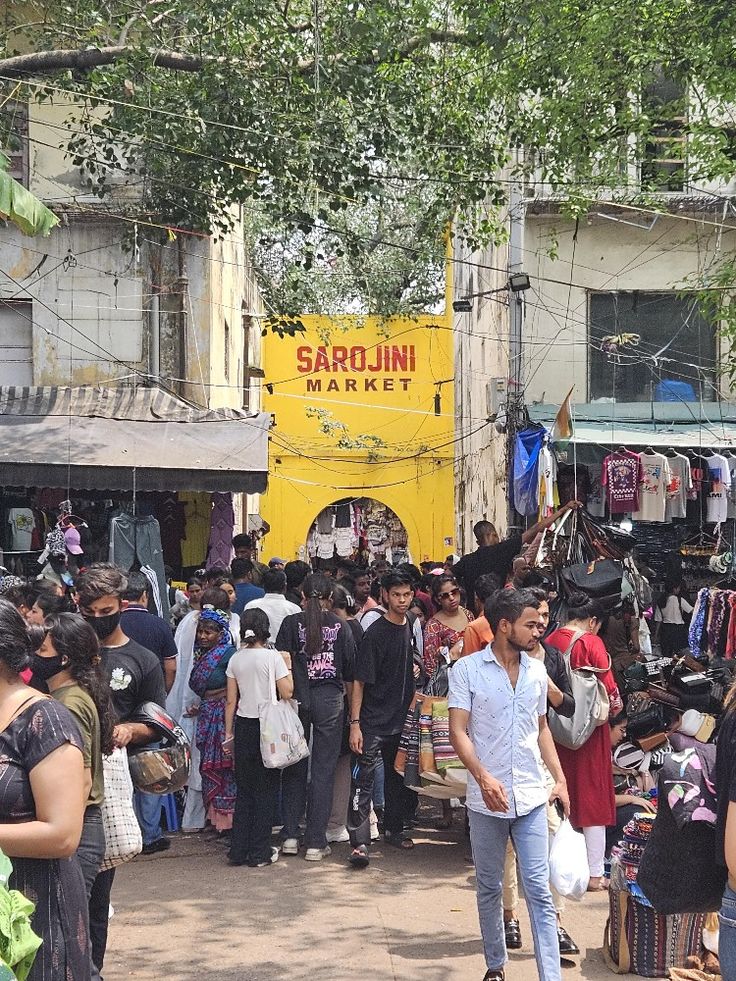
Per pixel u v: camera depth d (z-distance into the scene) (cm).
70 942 364
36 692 360
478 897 549
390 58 1181
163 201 1359
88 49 1095
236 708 813
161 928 656
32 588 678
